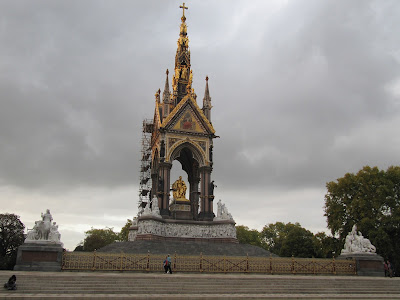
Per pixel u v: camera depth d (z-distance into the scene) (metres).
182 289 31.64
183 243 59.31
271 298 30.33
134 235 77.12
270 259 44.75
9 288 28.75
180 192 75.31
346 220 73.38
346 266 47.94
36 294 27.55
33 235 39.62
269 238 155.75
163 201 70.06
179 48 84.88
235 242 67.81
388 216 67.38
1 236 86.62
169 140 72.94
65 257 38.91
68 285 30.47
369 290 36.53
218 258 43.59
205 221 70.25
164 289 31.45
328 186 76.88
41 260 38.25
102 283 31.45
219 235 68.88
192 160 81.88
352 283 37.78
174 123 73.69
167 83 76.25
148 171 93.00
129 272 40.34
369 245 51.12
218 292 32.19
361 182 71.94
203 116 75.56
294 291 34.31
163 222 67.06
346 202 73.12
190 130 74.50
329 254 94.00
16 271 37.16
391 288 37.44
